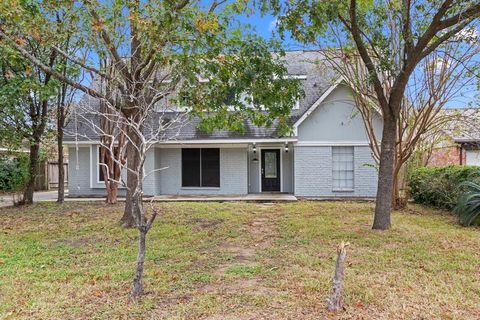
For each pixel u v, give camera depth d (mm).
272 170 15641
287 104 7684
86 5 6961
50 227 8242
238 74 7059
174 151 15367
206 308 3768
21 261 5566
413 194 12414
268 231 7742
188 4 7598
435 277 4766
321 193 14305
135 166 8078
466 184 9078
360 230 7664
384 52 7824
